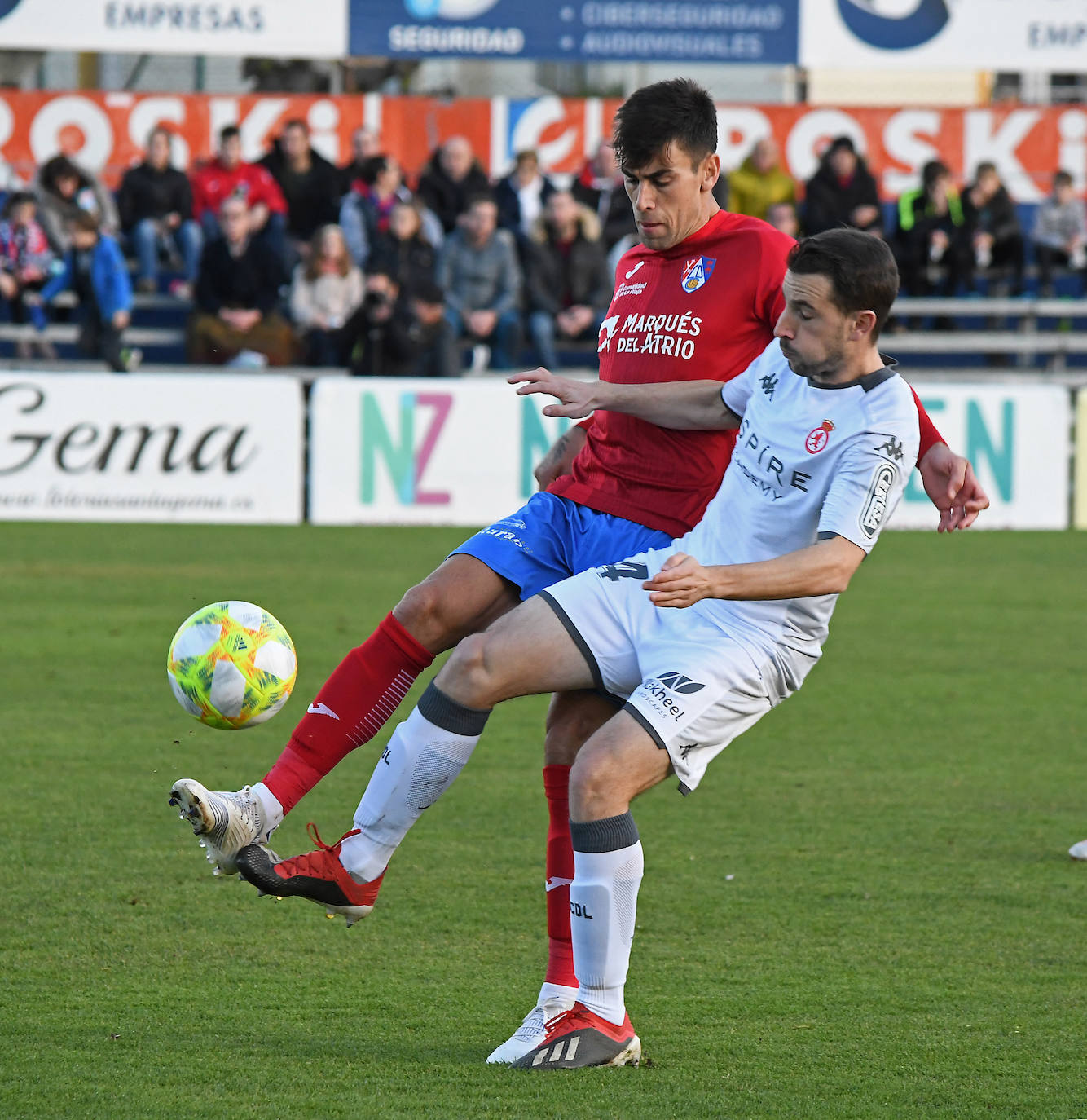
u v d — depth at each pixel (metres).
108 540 45.41
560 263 51.44
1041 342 56.28
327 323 50.50
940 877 17.59
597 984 12.16
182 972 14.14
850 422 11.87
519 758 23.55
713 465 13.71
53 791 20.59
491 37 52.66
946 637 34.19
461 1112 11.02
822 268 11.62
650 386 13.30
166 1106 11.02
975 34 53.59
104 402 48.31
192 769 21.91
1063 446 51.19
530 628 12.51
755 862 18.16
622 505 13.80
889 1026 13.05
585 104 56.88
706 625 12.38
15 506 48.19
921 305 55.72
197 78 58.91
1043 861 18.30
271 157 53.03
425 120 56.75
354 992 13.73
